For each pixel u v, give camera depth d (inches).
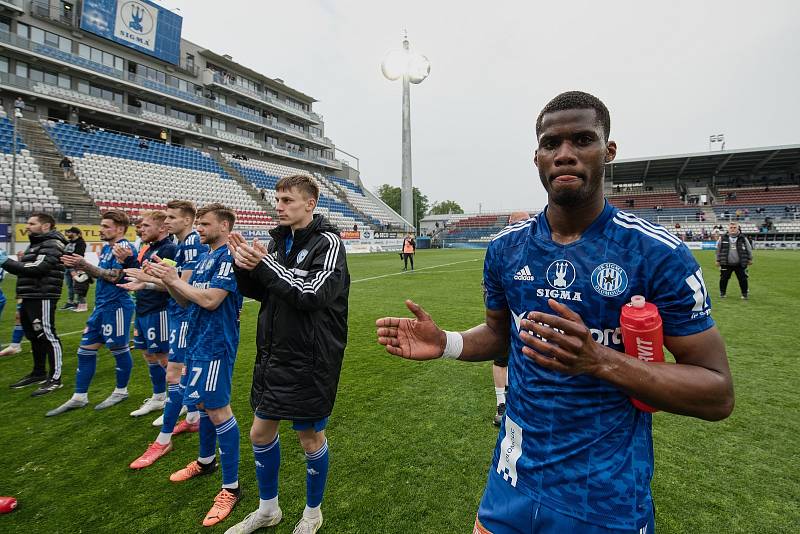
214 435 103.7
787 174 1432.1
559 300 45.3
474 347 56.2
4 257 153.3
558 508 43.3
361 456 107.9
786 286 394.3
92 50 1011.3
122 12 1038.4
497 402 129.6
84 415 137.6
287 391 77.6
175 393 112.6
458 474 99.7
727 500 87.5
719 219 1346.0
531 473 45.6
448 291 406.9
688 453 106.0
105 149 912.9
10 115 832.3
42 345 166.4
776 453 105.5
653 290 41.3
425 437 117.8
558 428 44.3
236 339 98.7
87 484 99.0
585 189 42.3
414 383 161.6
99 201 761.6
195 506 91.2
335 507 88.3
